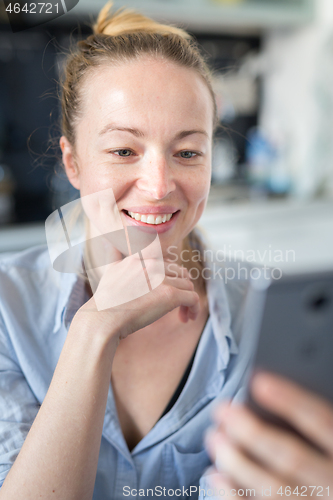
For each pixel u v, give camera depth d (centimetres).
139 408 57
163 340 58
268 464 29
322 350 31
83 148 53
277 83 211
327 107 199
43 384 55
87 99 51
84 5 147
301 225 195
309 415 29
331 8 189
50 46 86
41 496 40
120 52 49
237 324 61
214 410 55
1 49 164
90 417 42
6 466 45
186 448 54
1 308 58
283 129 211
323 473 28
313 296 32
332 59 193
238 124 212
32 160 158
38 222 162
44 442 41
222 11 171
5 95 169
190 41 57
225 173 201
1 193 168
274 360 31
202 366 58
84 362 44
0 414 50
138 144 49
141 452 54
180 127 48
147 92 47
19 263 64
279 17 182
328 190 207
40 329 58
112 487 53
